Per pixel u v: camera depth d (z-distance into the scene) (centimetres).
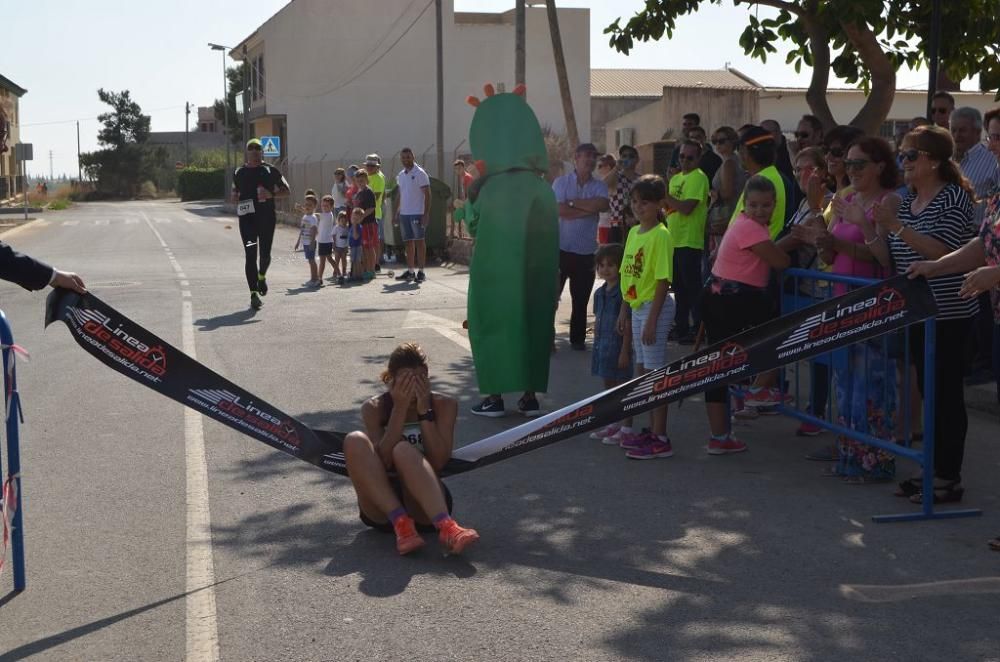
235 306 1429
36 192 8075
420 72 5234
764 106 4194
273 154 4759
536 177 774
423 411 525
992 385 833
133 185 9169
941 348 566
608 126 4388
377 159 1852
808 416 665
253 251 1387
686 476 639
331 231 1736
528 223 769
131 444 710
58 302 480
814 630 419
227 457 678
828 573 480
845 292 638
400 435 519
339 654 401
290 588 466
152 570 489
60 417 787
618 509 576
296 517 562
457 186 2533
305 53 5153
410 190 1744
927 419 549
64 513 570
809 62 1376
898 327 543
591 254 1048
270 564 495
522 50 1866
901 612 436
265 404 545
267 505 583
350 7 5153
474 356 793
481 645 407
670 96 3978
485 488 616
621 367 711
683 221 1039
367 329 1212
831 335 550
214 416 530
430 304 1440
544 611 439
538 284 782
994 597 452
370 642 411
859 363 611
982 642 408
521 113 773
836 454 670
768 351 552
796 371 695
